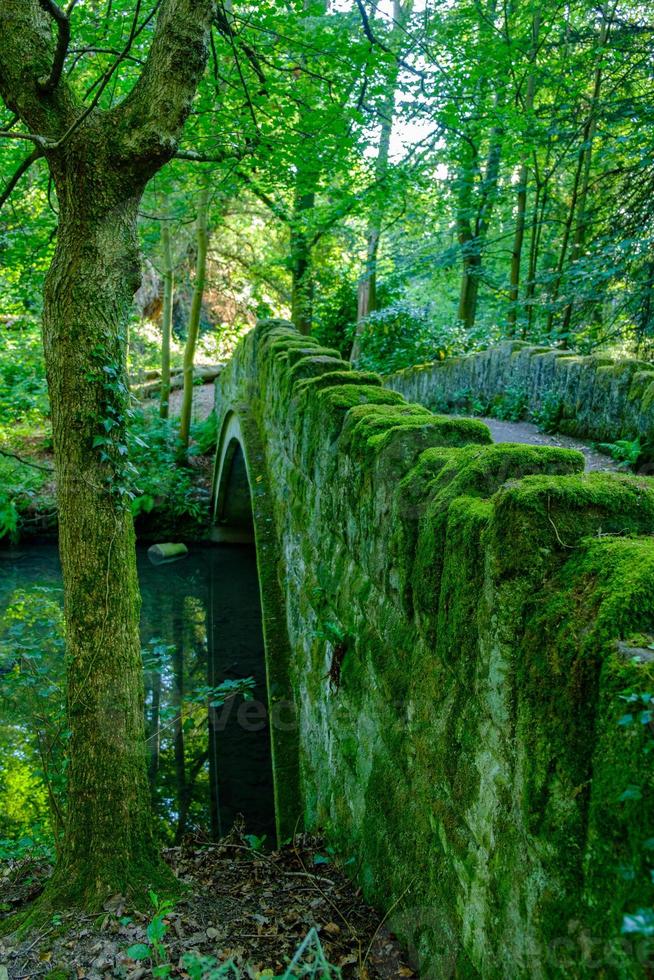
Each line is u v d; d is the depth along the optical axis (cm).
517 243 1425
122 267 313
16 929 305
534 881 165
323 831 410
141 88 304
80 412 311
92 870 317
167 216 1224
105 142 298
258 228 1839
